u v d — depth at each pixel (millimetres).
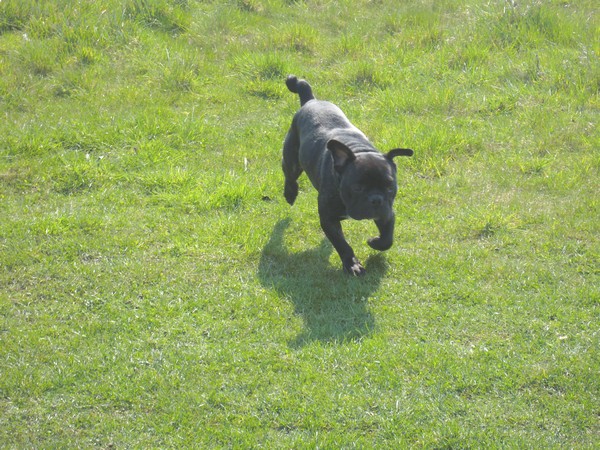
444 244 13195
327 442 8703
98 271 12289
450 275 12219
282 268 12570
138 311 11289
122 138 17047
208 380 9805
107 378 9836
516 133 17781
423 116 19016
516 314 11195
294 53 23438
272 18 26750
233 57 22641
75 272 12250
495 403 9383
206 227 13672
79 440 8852
